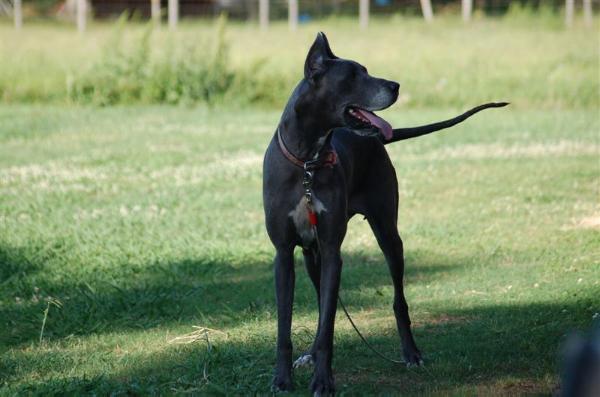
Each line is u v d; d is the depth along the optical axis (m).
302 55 25.55
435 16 36.72
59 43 28.16
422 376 6.27
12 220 11.20
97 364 6.62
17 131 18.33
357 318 7.73
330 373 5.85
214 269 9.28
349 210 6.54
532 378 6.12
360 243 10.37
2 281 8.93
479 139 17.20
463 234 10.55
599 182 13.20
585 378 2.74
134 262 9.55
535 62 24.28
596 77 22.84
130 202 12.31
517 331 7.15
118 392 5.84
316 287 6.54
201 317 7.79
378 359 6.63
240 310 8.00
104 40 28.02
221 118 20.36
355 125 5.87
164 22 36.44
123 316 7.88
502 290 8.43
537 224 10.95
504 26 31.80
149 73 22.83
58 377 6.28
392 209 6.60
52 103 22.52
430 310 7.87
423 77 23.08
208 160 15.31
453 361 6.51
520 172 13.96
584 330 6.99
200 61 22.92
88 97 22.50
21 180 13.80
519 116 20.16
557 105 21.62
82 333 7.49
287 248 6.09
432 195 12.60
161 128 18.91
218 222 11.23
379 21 34.53
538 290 8.32
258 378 6.12
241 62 24.31
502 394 5.80
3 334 7.45
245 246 10.10
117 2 39.06
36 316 7.75
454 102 21.88
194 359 6.57
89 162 15.22
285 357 5.96
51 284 8.77
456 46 27.08
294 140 5.91
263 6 33.44
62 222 11.17
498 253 9.77
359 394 5.83
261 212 11.79
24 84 22.86
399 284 6.58
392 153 15.91
